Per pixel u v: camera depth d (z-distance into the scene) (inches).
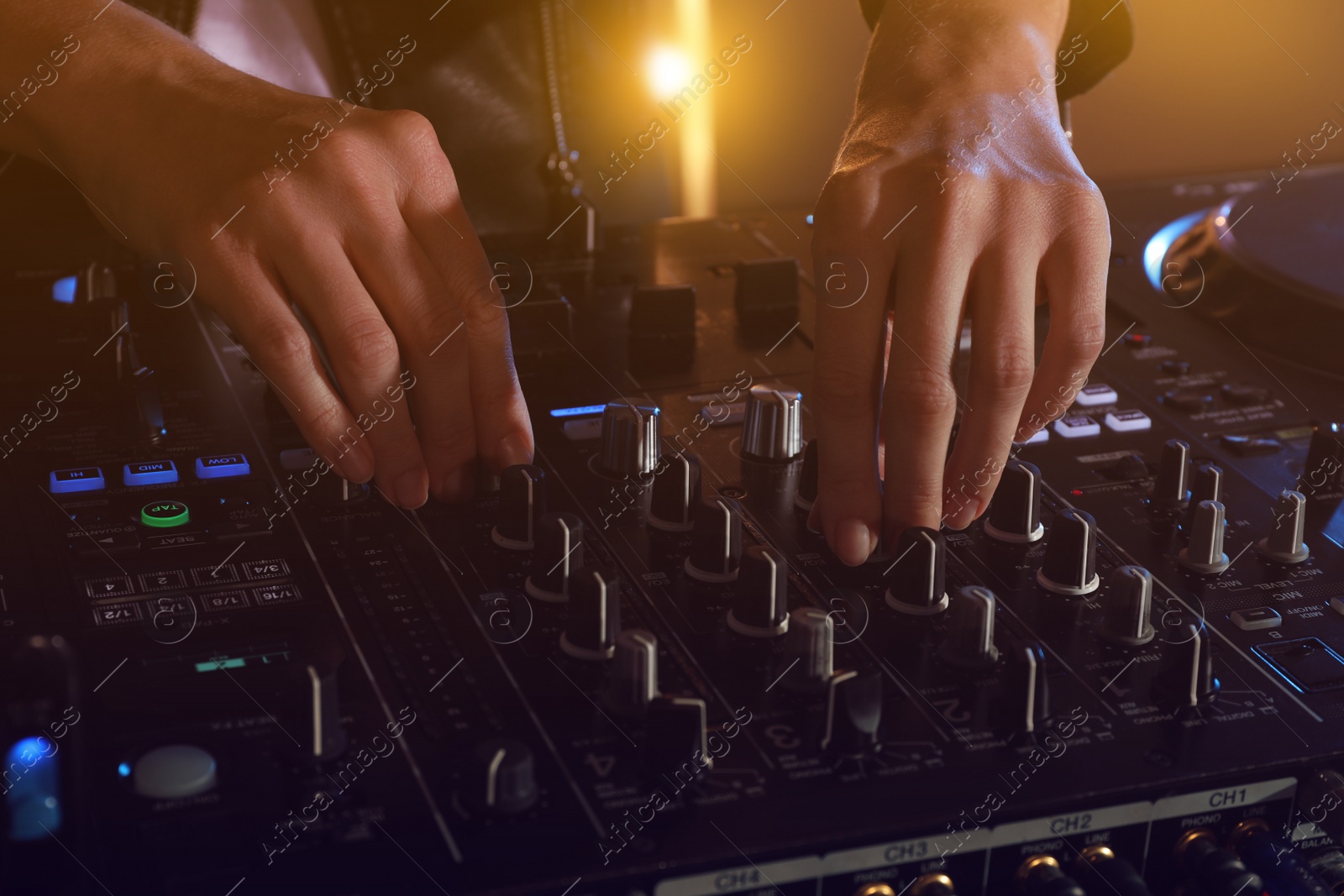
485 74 37.1
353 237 25.2
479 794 21.5
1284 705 23.4
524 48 37.3
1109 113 53.4
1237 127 53.9
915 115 26.3
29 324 29.2
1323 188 35.5
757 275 31.6
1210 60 52.7
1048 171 25.8
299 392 25.2
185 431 27.2
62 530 25.1
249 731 22.3
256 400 28.1
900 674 23.5
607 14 37.9
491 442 26.2
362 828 21.4
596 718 22.7
